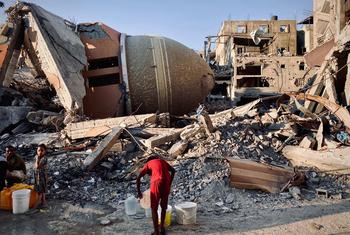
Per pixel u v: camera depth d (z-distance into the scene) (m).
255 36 36.97
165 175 5.02
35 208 6.40
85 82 14.92
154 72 15.26
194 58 17.06
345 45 14.39
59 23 15.07
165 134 9.99
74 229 5.32
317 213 5.91
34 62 15.82
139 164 8.59
